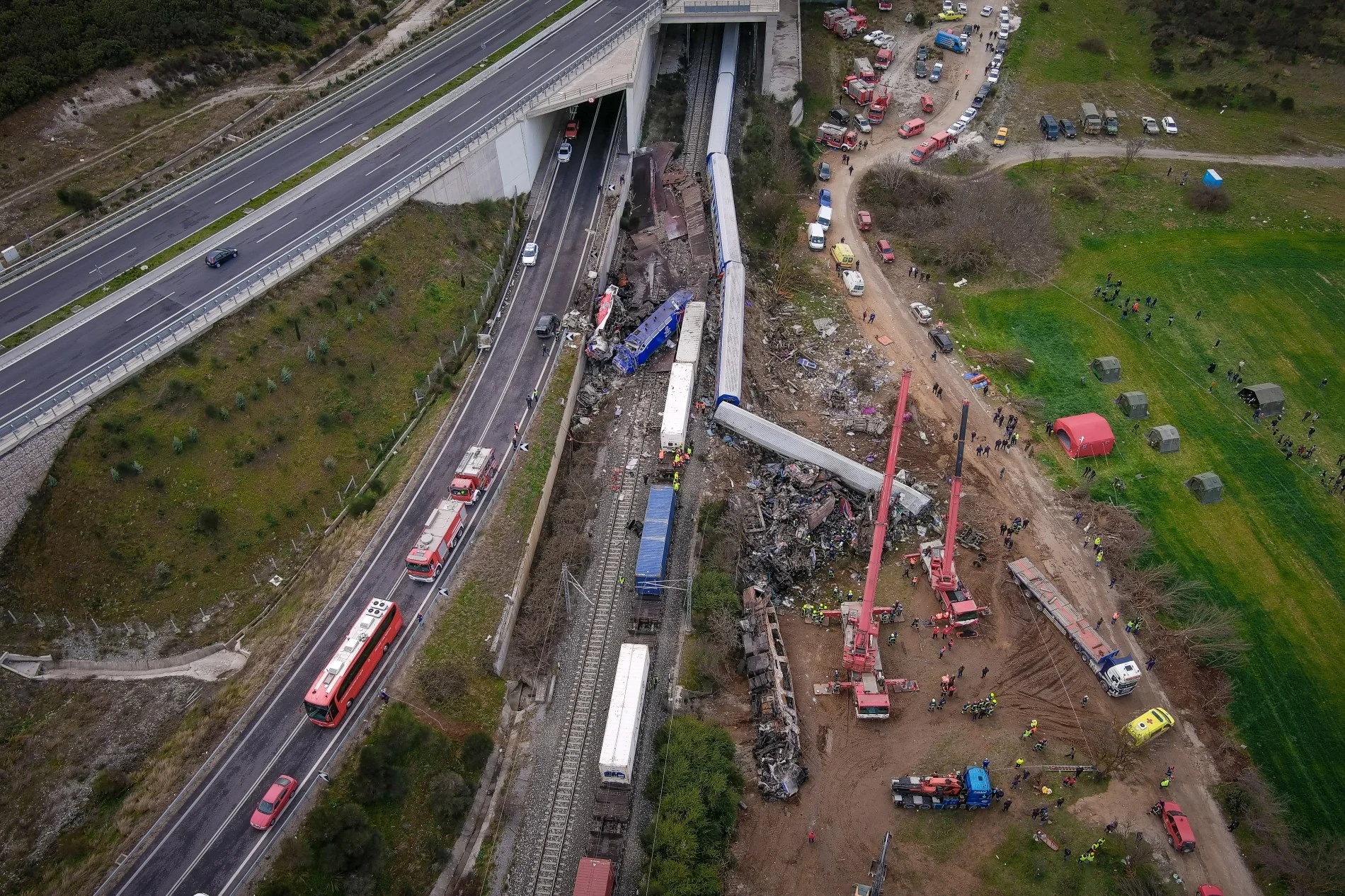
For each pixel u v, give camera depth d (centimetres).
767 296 10562
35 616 7069
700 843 6144
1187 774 6856
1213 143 13288
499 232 10519
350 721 6588
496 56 12081
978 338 10375
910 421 9312
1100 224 11962
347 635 6906
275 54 11906
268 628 7250
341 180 10075
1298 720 7219
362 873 5825
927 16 15562
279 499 7925
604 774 6378
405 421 8738
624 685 6712
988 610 7738
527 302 9881
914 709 7106
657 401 9169
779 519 8188
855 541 8081
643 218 11144
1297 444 9300
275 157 10475
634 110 11550
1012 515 8531
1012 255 11362
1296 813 6712
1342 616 7900
